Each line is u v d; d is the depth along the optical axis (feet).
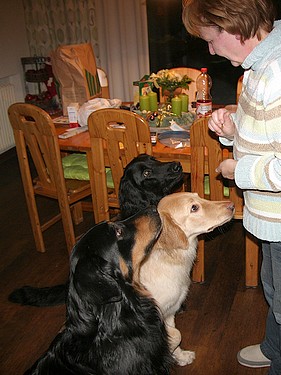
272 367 6.34
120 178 8.70
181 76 10.88
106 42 17.46
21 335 8.17
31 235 11.55
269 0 4.39
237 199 8.23
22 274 9.97
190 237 6.93
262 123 4.45
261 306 8.41
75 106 10.52
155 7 16.92
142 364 5.42
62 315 8.59
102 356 5.17
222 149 7.80
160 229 6.04
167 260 6.60
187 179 11.00
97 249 5.23
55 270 10.03
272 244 5.17
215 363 7.25
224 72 16.99
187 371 7.15
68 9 17.46
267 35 4.42
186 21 4.77
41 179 10.11
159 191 7.90
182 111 10.43
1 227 12.03
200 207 6.79
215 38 4.76
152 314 5.59
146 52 17.24
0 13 17.11
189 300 8.71
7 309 8.86
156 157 8.57
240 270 9.49
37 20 18.15
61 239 11.23
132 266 5.59
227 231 10.90
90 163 9.23
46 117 8.71
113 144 8.35
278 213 4.81
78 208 11.68
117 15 16.88
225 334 7.82
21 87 18.80
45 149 9.27
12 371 7.39
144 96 10.47
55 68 11.32
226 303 8.56
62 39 18.21
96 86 11.82
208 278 9.32
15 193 14.10
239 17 4.33
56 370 5.27
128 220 5.82
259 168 4.46
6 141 17.67
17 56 18.31
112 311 5.13
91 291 4.99
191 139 7.72
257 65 4.42
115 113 7.95
